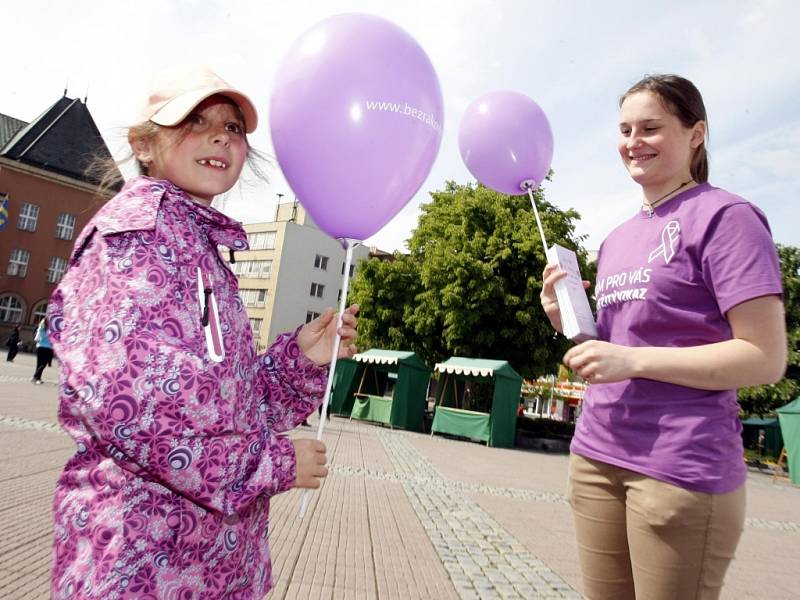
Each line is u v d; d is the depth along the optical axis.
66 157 45.47
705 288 1.63
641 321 1.72
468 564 4.47
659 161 1.80
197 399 1.12
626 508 1.68
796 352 28.28
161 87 1.51
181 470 1.10
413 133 2.17
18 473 5.41
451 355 24.67
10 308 42.56
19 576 3.13
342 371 21.20
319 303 56.12
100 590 1.09
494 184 3.05
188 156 1.52
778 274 1.53
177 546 1.19
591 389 1.86
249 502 1.18
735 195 1.65
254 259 55.56
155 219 1.28
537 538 5.72
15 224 42.78
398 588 3.73
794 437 17.36
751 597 4.59
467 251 22.14
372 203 2.21
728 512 1.52
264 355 1.78
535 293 21.23
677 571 1.52
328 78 2.08
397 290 27.75
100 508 1.17
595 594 1.77
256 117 1.61
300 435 12.51
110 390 1.07
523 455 16.27
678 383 1.53
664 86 1.79
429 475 9.21
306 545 4.43
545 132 2.98
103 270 1.20
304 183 2.20
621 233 1.95
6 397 11.15
